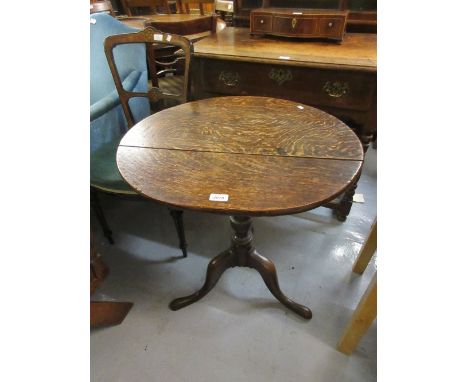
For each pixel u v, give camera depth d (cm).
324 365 100
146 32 118
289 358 103
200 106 106
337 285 126
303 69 119
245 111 102
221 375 99
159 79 213
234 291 125
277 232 153
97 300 121
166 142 85
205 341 108
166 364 103
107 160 124
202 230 156
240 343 107
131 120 136
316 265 135
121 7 270
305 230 153
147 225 160
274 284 111
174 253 144
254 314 116
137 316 117
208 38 148
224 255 112
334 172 71
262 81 127
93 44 148
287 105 105
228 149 81
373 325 112
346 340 99
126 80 141
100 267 123
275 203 62
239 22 166
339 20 127
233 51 127
